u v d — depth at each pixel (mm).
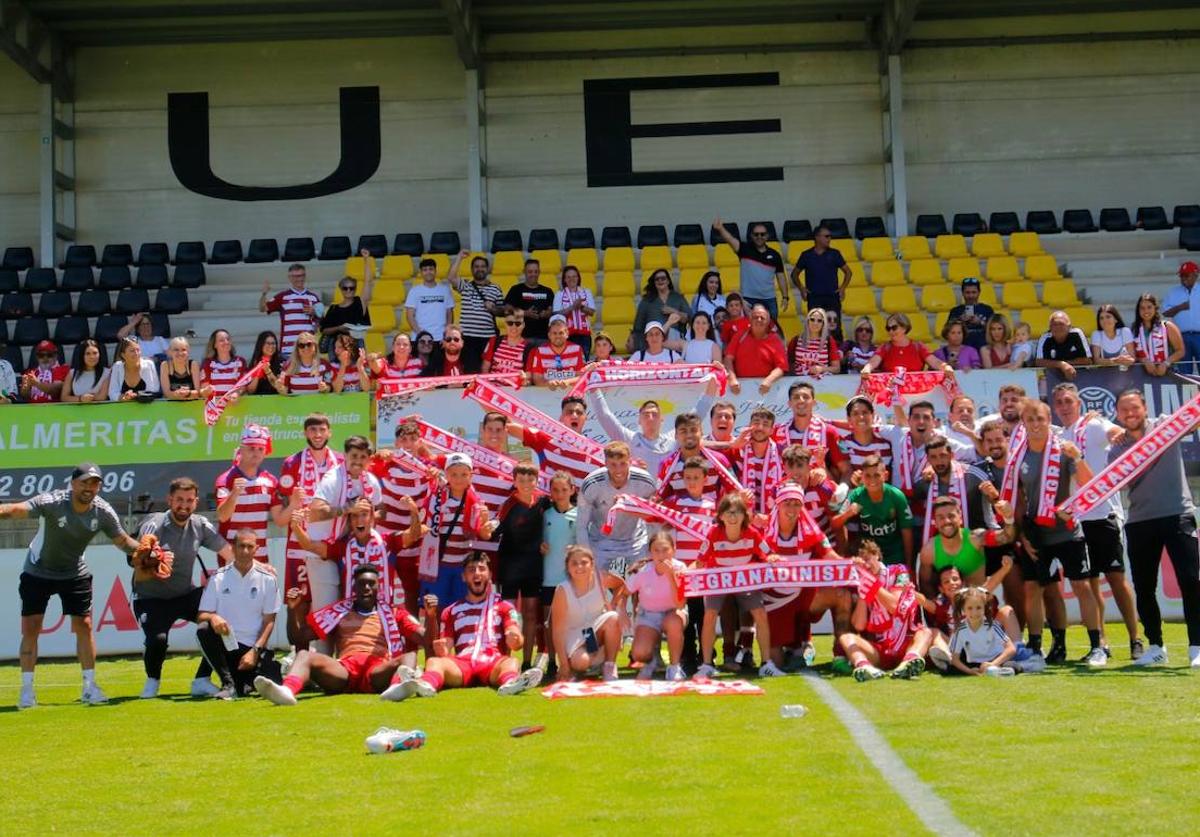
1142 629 10836
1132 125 21203
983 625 8258
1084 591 8727
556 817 4988
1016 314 18531
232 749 6574
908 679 8000
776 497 9281
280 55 21266
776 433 10195
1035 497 8773
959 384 12727
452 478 9219
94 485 8469
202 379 13844
